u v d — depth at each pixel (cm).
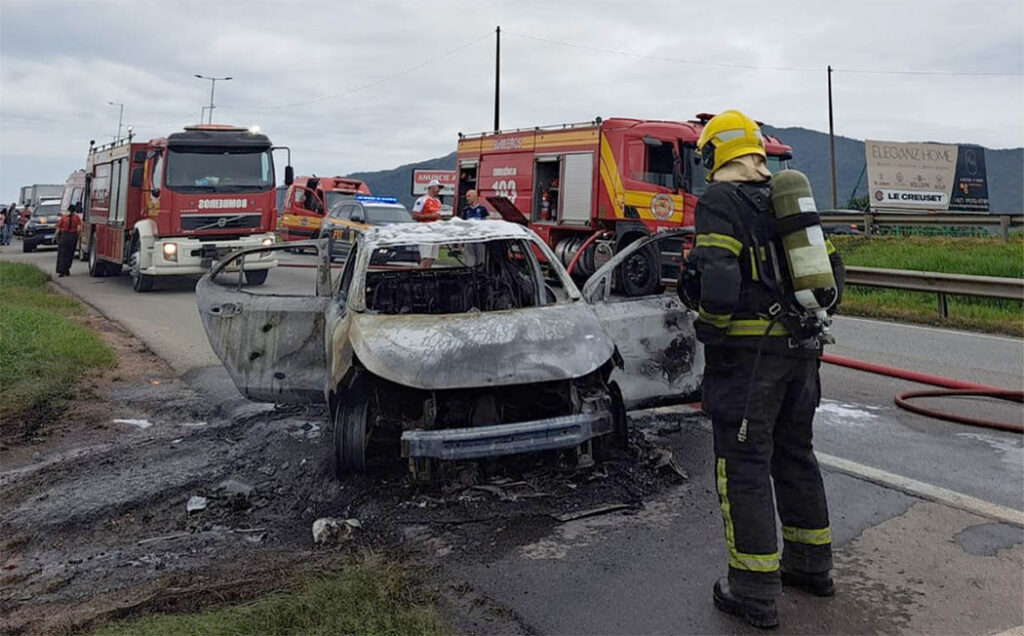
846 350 892
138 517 452
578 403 432
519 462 453
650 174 1359
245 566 364
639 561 356
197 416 657
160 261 1480
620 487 434
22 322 955
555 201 1546
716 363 308
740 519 301
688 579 339
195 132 1508
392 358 418
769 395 301
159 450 566
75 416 661
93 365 827
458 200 1838
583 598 325
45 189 4228
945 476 462
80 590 362
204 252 1503
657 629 301
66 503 473
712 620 307
